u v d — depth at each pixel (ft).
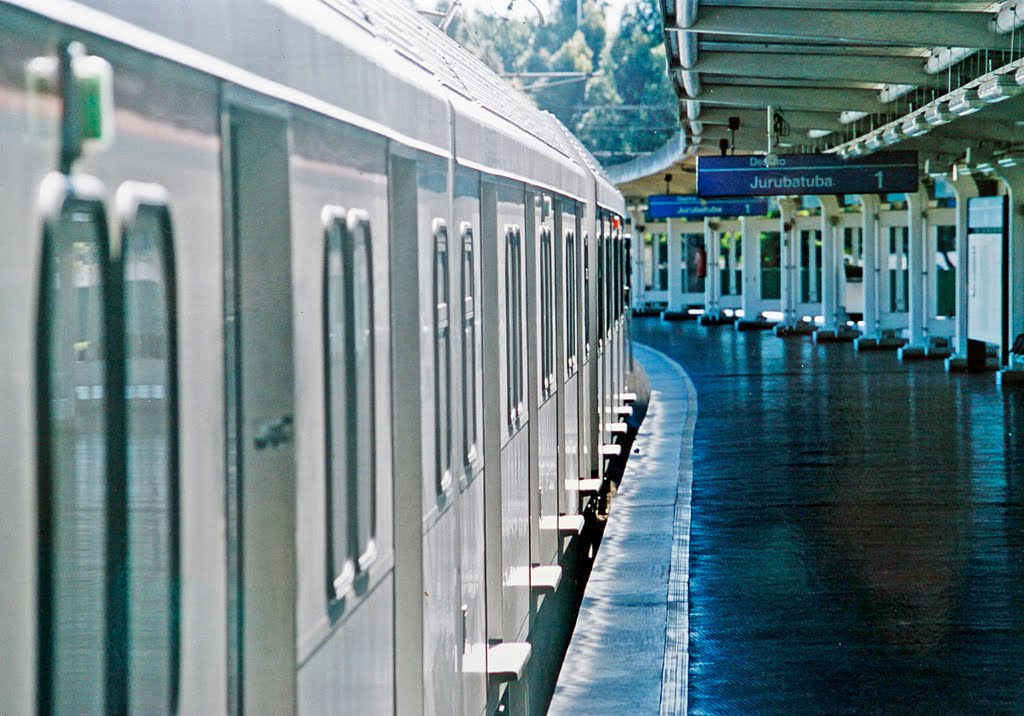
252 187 16.69
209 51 15.19
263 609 17.12
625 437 116.88
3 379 11.02
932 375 164.55
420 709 25.86
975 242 161.27
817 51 115.14
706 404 138.92
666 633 51.65
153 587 13.91
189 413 14.83
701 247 304.91
